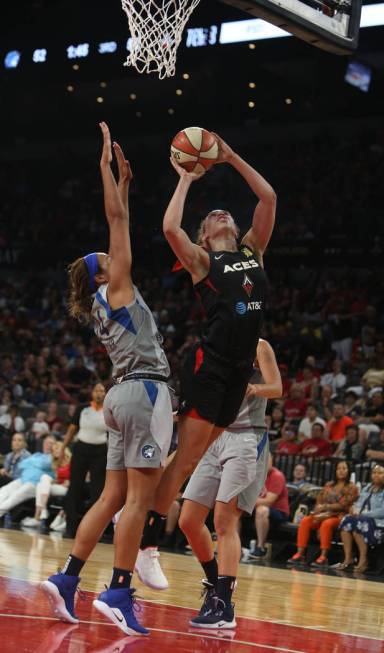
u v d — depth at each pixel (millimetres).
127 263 5953
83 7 35125
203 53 32844
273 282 30078
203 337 6023
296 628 6816
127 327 5883
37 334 29844
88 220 36750
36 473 17250
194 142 6137
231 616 6473
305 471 16078
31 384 24531
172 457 6168
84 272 6105
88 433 15117
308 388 20797
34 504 17891
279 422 18359
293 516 15414
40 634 5375
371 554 14352
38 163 39969
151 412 5773
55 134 39594
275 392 6930
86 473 15242
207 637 5863
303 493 15414
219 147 6348
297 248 30016
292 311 27203
